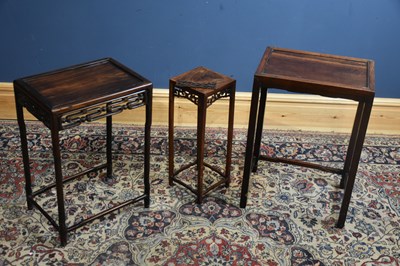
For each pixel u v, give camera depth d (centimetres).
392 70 299
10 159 273
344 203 232
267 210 248
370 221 244
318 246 229
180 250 223
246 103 307
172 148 248
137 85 213
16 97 214
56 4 279
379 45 292
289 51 245
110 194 253
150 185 260
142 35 290
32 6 280
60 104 195
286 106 309
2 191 251
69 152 281
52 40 290
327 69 229
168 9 283
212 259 220
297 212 247
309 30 289
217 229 235
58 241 224
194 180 265
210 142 295
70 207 243
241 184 264
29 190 235
